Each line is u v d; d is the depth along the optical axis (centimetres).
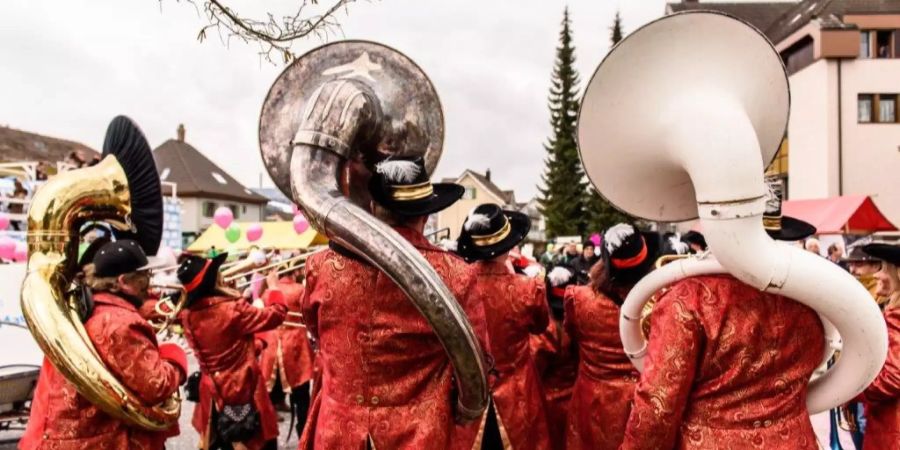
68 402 264
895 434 267
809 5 2614
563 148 4269
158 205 304
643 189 204
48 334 253
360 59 238
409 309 207
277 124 238
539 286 330
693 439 196
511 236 329
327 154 200
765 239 181
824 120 2302
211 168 4112
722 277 198
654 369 195
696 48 187
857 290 183
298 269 646
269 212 4403
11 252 730
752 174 176
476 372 196
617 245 305
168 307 409
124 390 259
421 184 218
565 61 4531
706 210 180
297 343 563
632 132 194
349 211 190
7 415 444
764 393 193
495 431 313
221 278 418
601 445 321
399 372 210
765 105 193
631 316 225
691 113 183
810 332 196
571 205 4184
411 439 206
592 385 329
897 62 2288
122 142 294
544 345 382
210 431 431
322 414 220
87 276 278
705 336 195
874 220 1422
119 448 267
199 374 444
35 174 1105
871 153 2284
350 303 210
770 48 186
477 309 217
